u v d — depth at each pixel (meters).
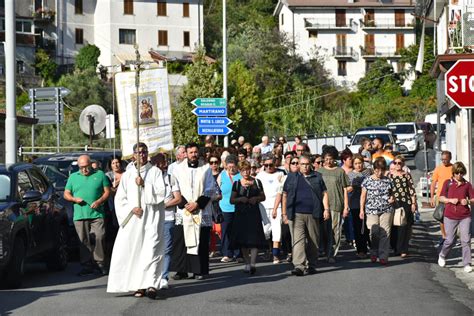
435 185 19.03
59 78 73.94
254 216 15.09
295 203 14.95
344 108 80.38
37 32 78.12
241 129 59.88
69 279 14.72
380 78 87.62
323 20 97.62
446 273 15.25
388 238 16.42
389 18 97.62
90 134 24.27
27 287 13.73
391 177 17.36
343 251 18.69
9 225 13.34
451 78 14.45
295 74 84.88
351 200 17.73
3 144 29.59
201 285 13.77
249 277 14.70
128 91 16.12
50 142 44.88
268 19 102.12
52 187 16.25
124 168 17.67
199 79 54.19
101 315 11.05
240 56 83.69
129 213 12.47
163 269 12.98
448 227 15.70
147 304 11.91
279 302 12.05
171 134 16.33
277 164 18.95
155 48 83.25
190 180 14.25
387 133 42.78
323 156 17.17
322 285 13.70
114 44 81.50
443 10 34.69
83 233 15.17
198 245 14.11
